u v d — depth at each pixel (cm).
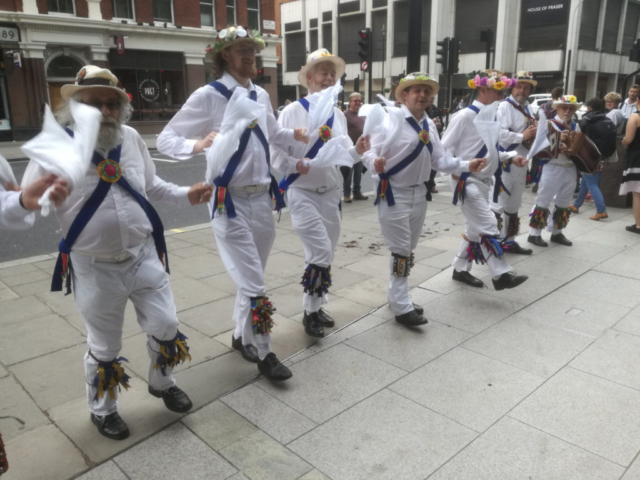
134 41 2222
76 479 233
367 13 4075
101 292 240
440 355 344
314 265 365
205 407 289
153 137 2248
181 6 2317
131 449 254
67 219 232
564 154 552
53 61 2048
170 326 258
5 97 1955
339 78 379
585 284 468
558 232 598
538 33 3469
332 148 328
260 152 305
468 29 3631
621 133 778
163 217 792
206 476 235
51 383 313
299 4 4547
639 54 1052
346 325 394
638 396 292
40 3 1950
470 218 436
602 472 233
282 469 238
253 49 302
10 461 244
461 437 259
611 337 364
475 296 447
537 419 272
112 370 257
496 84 410
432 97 372
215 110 302
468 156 440
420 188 384
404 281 387
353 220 743
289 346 360
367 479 232
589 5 3359
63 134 194
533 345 355
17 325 393
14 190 207
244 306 322
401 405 287
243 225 304
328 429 268
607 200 791
